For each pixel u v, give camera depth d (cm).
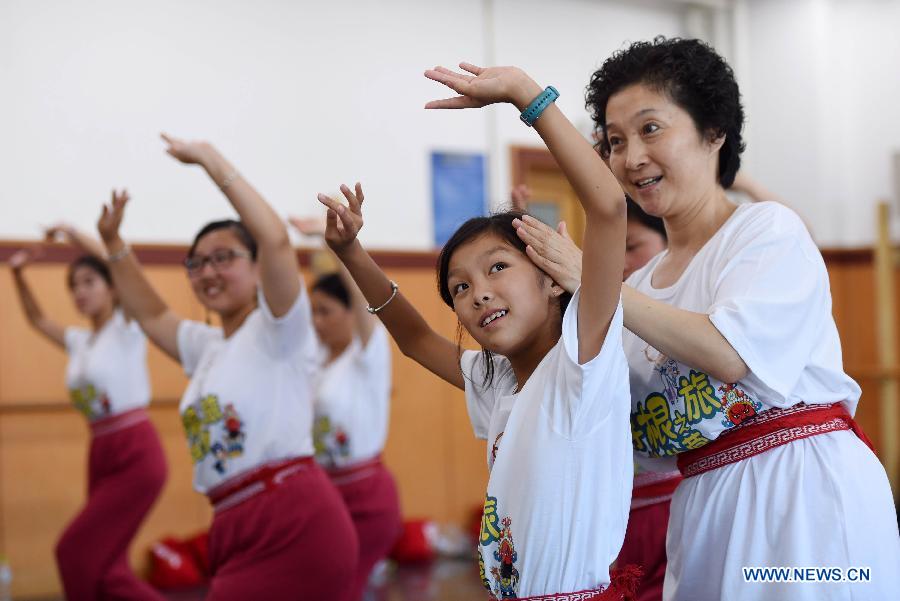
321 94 662
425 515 670
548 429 167
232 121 634
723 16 798
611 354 164
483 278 172
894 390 702
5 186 576
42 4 588
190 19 626
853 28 783
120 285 330
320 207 657
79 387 479
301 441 295
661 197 197
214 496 293
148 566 586
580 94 743
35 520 570
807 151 782
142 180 607
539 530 167
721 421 185
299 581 284
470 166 705
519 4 726
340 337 438
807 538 179
